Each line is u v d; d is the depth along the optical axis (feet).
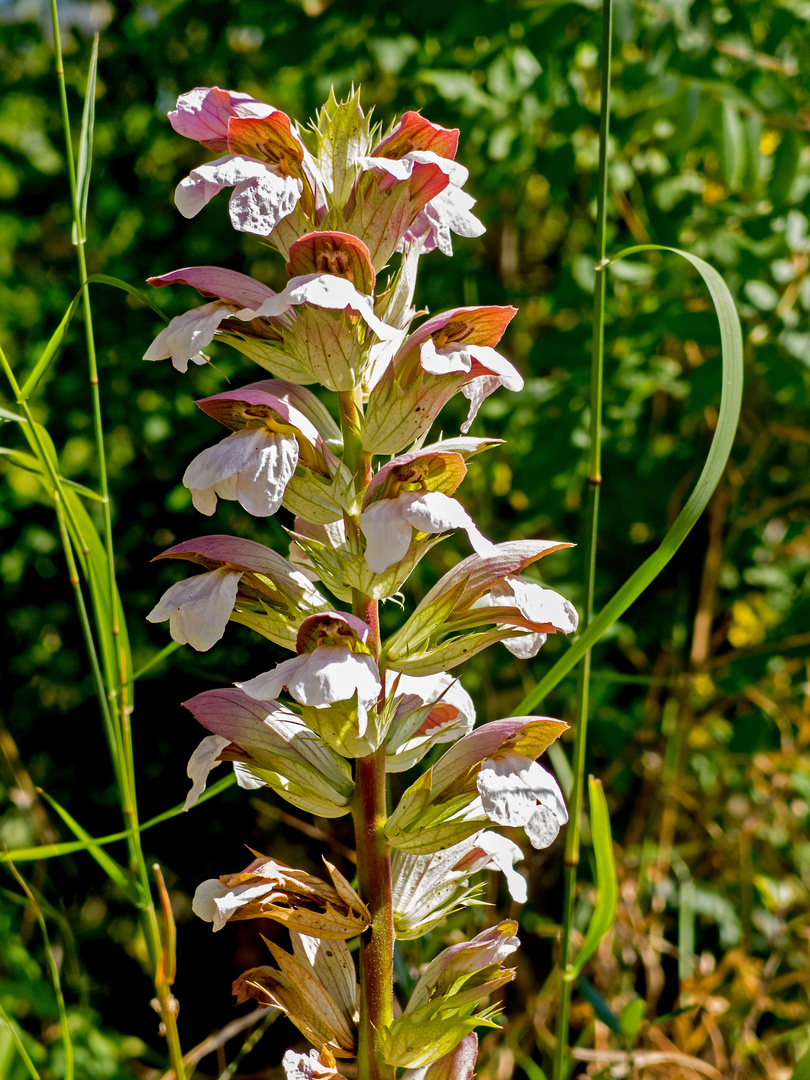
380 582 1.51
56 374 3.21
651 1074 2.12
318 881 1.50
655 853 2.43
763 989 2.10
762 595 3.01
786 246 2.49
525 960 2.45
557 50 2.50
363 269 1.45
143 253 3.33
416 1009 1.48
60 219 3.43
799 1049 2.16
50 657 3.30
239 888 1.47
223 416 1.49
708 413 2.93
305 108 2.73
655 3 2.41
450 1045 1.48
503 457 2.93
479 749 1.50
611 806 2.88
